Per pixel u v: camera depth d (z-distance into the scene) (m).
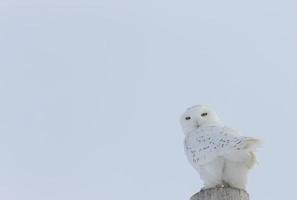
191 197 8.01
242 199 7.75
